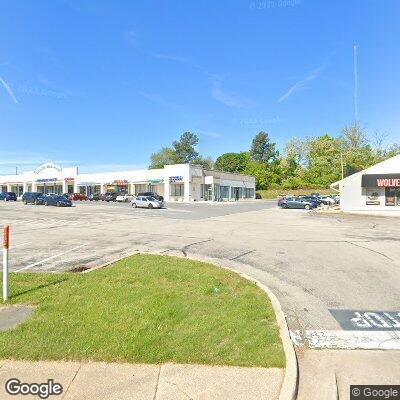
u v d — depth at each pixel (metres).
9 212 31.78
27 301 6.39
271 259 11.02
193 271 8.65
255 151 115.06
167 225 21.48
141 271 8.59
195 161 117.75
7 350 4.52
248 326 5.32
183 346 4.69
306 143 95.94
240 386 3.89
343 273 9.21
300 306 6.65
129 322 5.40
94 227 19.92
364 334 5.39
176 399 3.67
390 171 31.05
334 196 58.66
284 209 42.72
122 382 3.95
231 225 22.08
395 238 16.30
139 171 64.81
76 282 7.62
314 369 4.36
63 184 75.88
